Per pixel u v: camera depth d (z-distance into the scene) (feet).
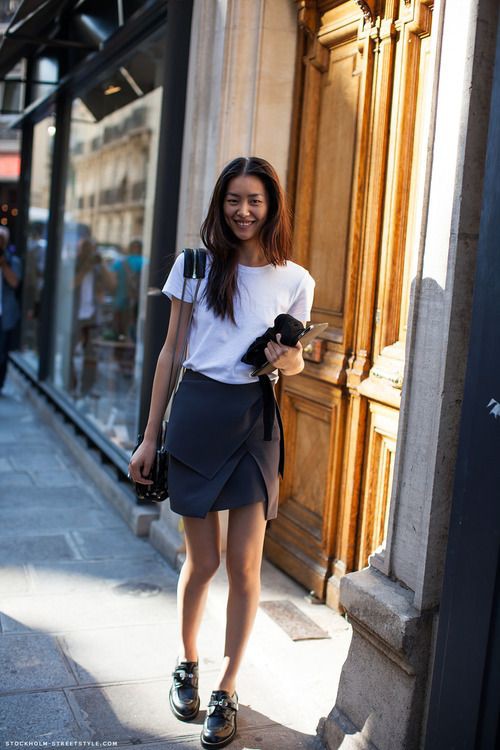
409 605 8.07
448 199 7.73
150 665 10.65
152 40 17.72
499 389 6.94
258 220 8.47
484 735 7.09
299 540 13.02
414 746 8.07
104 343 21.63
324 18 12.34
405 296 10.73
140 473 9.02
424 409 8.12
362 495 11.60
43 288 27.91
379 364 11.12
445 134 7.79
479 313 7.22
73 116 26.08
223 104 12.96
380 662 8.42
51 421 25.13
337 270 12.19
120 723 9.26
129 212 20.29
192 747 8.87
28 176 33.71
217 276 8.54
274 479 8.84
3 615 11.88
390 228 10.89
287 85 13.06
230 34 12.85
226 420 8.52
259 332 8.57
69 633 11.43
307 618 11.65
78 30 22.72
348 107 11.89
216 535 9.01
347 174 11.92
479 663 7.13
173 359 8.90
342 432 11.93
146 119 18.78
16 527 15.80
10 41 22.48
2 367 29.86
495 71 7.11
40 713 9.36
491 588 7.00
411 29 10.40
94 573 13.70
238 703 9.62
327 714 9.23
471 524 7.26
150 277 15.67
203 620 11.92
